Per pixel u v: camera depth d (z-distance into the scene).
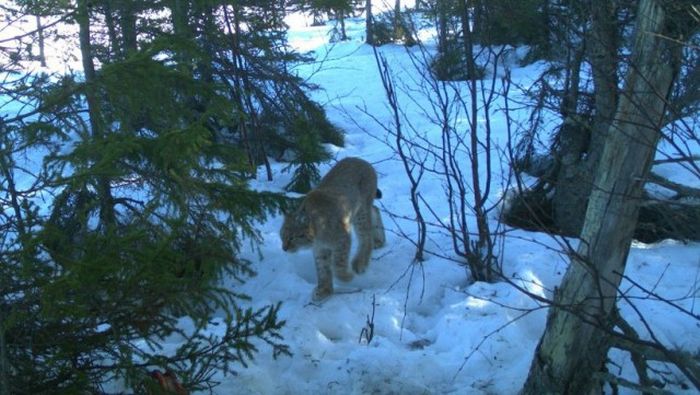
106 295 3.44
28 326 3.32
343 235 6.30
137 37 7.60
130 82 3.86
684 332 5.28
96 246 3.19
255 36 9.45
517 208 8.42
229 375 4.61
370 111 14.41
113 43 6.73
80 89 3.77
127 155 4.38
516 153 9.02
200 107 8.84
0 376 3.09
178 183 4.61
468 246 6.03
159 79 4.14
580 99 7.18
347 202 6.46
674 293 5.94
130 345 3.89
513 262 6.63
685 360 3.50
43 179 3.46
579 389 4.03
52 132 3.75
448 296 6.20
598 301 3.83
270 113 9.92
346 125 13.41
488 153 6.16
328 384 4.73
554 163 8.10
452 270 6.57
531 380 4.20
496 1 6.25
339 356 5.24
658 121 3.46
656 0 3.40
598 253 3.77
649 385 4.06
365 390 4.63
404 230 7.73
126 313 3.44
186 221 4.63
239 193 5.13
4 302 3.18
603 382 4.32
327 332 5.72
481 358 5.01
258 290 6.40
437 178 9.56
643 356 4.08
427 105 14.45
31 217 3.30
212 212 5.25
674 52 3.47
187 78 4.48
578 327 3.91
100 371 3.61
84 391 3.54
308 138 9.12
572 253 3.43
